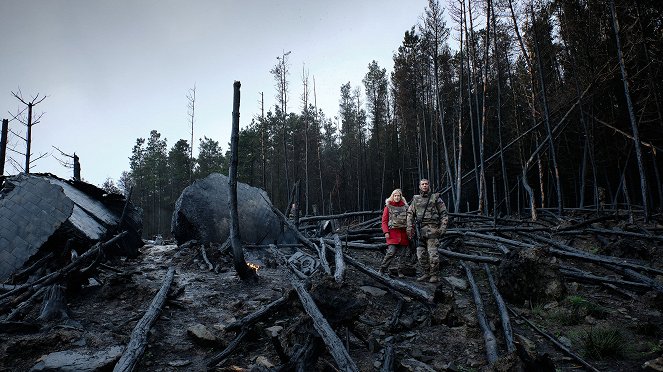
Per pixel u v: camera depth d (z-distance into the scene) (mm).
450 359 3520
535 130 17141
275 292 5480
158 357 3402
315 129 41094
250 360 3381
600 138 16719
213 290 5602
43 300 4355
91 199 9383
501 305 4570
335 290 3609
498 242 8625
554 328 4277
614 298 5344
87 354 3178
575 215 13016
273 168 44781
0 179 8023
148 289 5223
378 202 38000
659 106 12148
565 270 6250
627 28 11547
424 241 6281
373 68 38188
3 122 14227
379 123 40156
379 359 3406
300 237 8547
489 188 24234
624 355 3541
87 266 6078
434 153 26953
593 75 14195
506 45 16906
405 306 5004
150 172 54312
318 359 3082
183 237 9773
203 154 57500
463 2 15062
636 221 10234
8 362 3156
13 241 6371
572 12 15242
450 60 22375
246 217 9562
